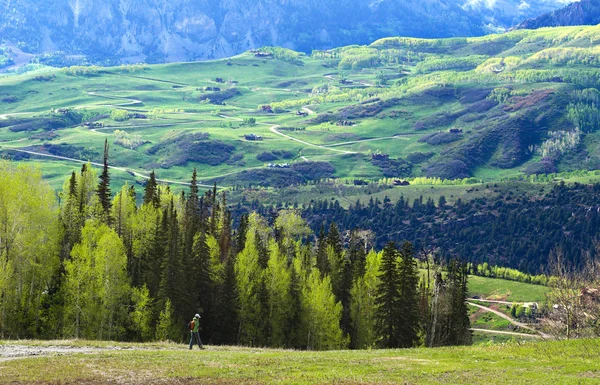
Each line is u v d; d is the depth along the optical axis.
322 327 122.94
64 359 56.81
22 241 102.31
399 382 49.00
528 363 56.19
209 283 126.25
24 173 122.88
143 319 107.25
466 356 61.25
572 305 88.25
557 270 95.25
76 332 101.69
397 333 117.69
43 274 108.38
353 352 67.75
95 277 105.25
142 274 128.62
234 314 125.31
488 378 50.53
